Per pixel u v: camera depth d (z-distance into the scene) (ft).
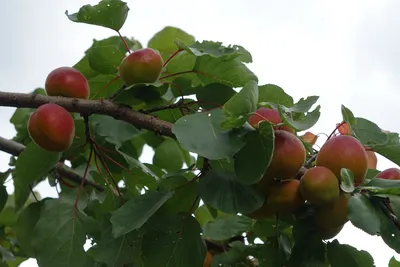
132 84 3.39
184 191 3.51
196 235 3.45
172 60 3.59
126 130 4.00
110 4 3.43
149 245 3.44
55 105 3.27
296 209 3.27
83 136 3.97
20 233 3.76
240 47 3.60
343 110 3.25
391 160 3.44
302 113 3.22
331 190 3.11
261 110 3.25
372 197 3.15
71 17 3.46
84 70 3.70
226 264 3.76
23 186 3.67
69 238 3.41
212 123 3.16
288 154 3.16
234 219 4.02
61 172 4.04
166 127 3.39
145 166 3.66
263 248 3.49
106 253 3.50
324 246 3.26
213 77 3.57
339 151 3.16
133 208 3.34
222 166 3.39
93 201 3.77
